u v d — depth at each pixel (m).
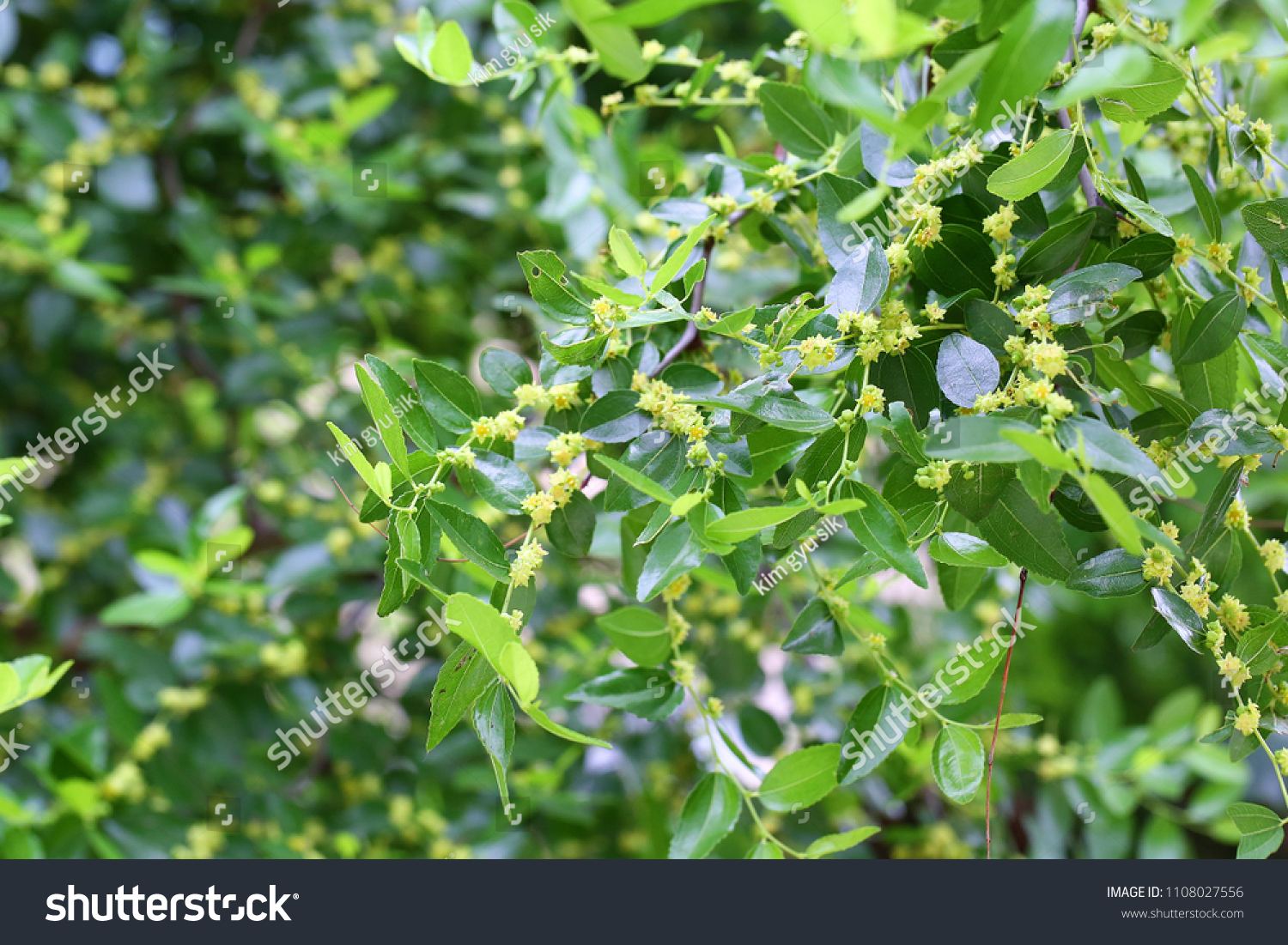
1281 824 0.88
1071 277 0.87
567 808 1.26
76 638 1.49
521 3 0.98
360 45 1.54
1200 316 0.89
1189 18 0.81
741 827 1.18
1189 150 0.98
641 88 1.00
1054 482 0.84
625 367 0.90
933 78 0.91
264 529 1.54
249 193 1.62
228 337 1.54
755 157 0.97
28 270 1.45
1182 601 0.87
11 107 1.41
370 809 1.35
